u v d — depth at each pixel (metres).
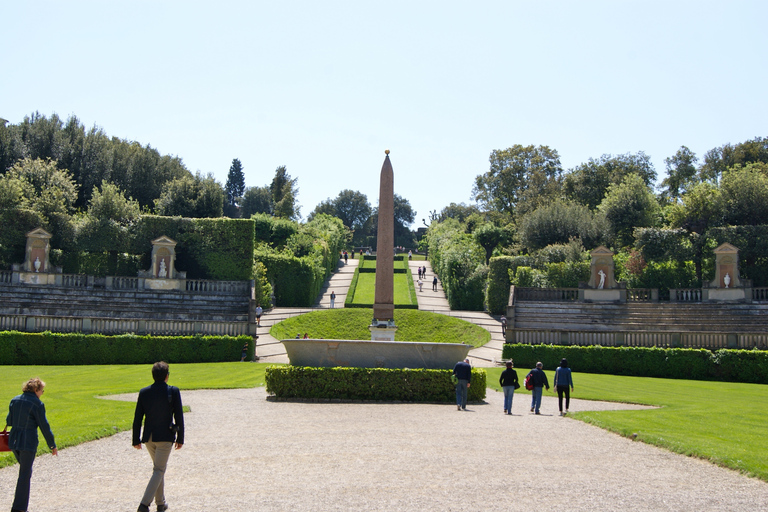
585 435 13.83
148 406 8.30
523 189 87.50
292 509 8.21
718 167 75.19
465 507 8.38
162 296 43.38
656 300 43.09
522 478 9.91
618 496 9.09
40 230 43.00
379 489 9.14
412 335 42.28
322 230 81.12
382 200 25.41
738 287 41.44
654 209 61.50
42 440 12.25
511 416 16.73
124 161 65.62
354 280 65.69
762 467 10.54
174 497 8.76
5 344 30.67
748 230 45.09
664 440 12.69
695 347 33.00
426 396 19.50
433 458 11.12
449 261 56.25
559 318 40.28
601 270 43.69
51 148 60.78
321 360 20.44
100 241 47.12
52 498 8.75
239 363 31.88
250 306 36.53
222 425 14.41
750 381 30.12
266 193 131.38
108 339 32.19
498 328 45.09
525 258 52.41
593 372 32.75
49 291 41.06
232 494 8.88
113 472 10.19
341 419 15.54
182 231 49.12
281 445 12.17
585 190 75.38
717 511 8.52
